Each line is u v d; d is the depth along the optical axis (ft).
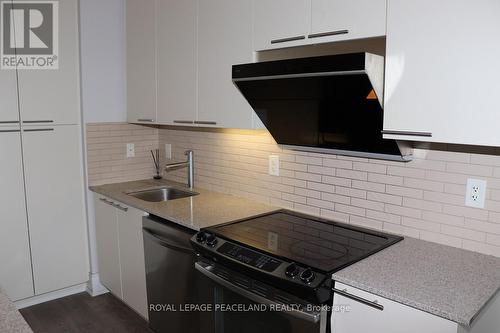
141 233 8.14
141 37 9.20
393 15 4.81
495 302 4.51
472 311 3.92
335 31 5.38
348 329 4.72
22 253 9.34
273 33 6.15
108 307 9.80
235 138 8.65
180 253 6.95
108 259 9.67
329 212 7.07
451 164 5.55
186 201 8.37
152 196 9.75
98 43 9.65
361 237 6.07
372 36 5.04
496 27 4.08
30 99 9.03
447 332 3.93
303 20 5.74
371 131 5.51
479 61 4.23
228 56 6.93
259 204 8.11
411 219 6.04
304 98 5.72
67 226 9.90
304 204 7.45
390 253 5.44
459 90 4.41
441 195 5.69
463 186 5.47
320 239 5.98
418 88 4.71
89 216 10.09
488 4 4.10
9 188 9.01
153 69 8.89
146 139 10.74
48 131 9.35
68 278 10.08
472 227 5.46
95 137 9.89
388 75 4.94
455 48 4.38
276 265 5.15
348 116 5.55
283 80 5.52
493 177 5.21
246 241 5.86
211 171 9.37
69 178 9.79
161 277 7.62
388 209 6.27
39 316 9.33
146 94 9.25
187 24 7.73
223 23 6.95
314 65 4.99
